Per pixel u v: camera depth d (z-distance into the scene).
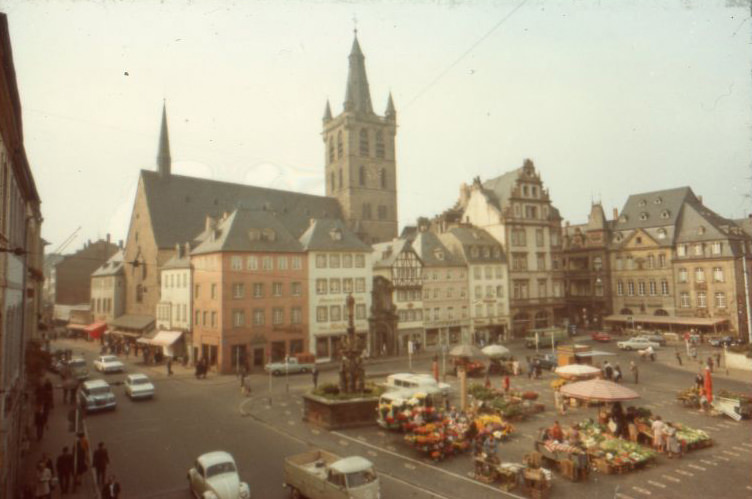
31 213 29.25
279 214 79.62
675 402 30.34
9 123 13.58
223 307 48.66
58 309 98.19
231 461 17.48
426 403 26.42
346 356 28.70
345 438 24.59
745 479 18.14
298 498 17.16
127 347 63.72
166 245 66.12
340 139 91.88
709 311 64.88
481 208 75.06
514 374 42.03
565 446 19.58
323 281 55.06
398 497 17.30
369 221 90.31
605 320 73.38
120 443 24.11
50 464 18.48
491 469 18.80
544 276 73.75
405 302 61.03
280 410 31.16
